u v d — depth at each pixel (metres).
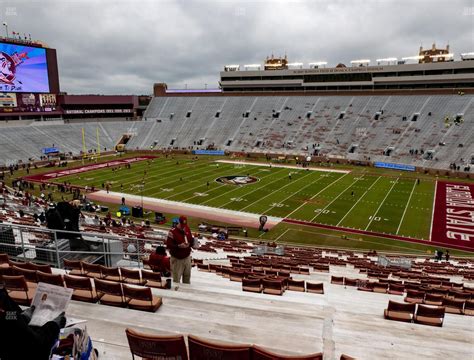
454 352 6.96
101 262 14.34
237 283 13.69
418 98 80.44
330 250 29.84
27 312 4.65
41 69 77.19
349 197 45.03
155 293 8.79
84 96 93.94
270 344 5.97
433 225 35.38
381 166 66.94
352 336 7.46
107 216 35.62
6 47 70.00
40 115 84.50
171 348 4.38
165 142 90.31
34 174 59.62
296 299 10.43
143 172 61.22
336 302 11.77
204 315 7.35
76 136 86.06
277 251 26.94
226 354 4.10
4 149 69.94
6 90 71.38
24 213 32.75
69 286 8.21
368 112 82.00
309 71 93.19
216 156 80.38
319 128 82.25
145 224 35.69
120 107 103.25
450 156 63.62
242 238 32.94
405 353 6.76
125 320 6.79
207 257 24.27
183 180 54.91
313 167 66.88
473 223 35.81
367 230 34.34
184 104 103.56
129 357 5.34
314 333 6.68
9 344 3.68
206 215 39.16
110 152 85.75
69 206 14.64
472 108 72.44
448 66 78.19
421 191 47.94
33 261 12.91
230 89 104.81
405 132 73.31
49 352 3.98
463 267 25.09
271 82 98.62
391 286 15.58
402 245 31.03
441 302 12.67
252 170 63.25
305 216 38.41
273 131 85.38
